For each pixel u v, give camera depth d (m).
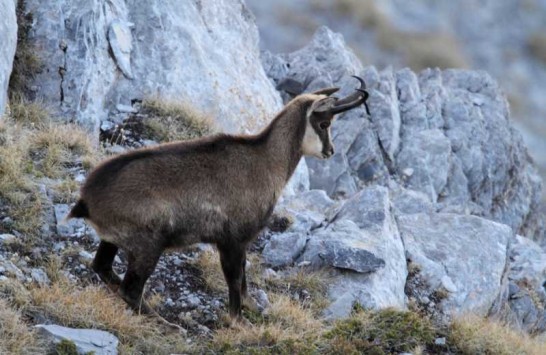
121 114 41.91
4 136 36.06
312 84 54.88
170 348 28.52
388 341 30.12
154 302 31.17
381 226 38.00
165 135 41.56
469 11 124.50
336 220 39.47
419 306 37.00
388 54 106.62
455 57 109.69
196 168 29.36
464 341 30.78
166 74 44.03
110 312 28.88
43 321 28.16
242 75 48.56
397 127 53.84
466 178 54.78
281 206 39.94
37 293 28.88
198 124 42.97
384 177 51.69
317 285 34.81
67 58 40.25
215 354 28.67
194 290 32.81
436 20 115.50
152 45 44.28
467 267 39.31
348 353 28.89
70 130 38.12
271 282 34.53
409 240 39.72
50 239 32.72
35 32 40.31
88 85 40.25
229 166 29.84
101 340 27.42
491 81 61.84
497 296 39.59
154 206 28.64
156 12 44.81
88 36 40.88
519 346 32.34
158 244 28.98
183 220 29.19
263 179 30.39
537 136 110.69
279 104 50.59
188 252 34.72
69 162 36.97
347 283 35.19
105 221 28.69
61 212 33.72
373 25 108.06
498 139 58.16
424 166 52.69
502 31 125.12
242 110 46.47
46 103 39.75
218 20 49.44
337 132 51.75
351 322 30.73
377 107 53.66
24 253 31.47
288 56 58.44
